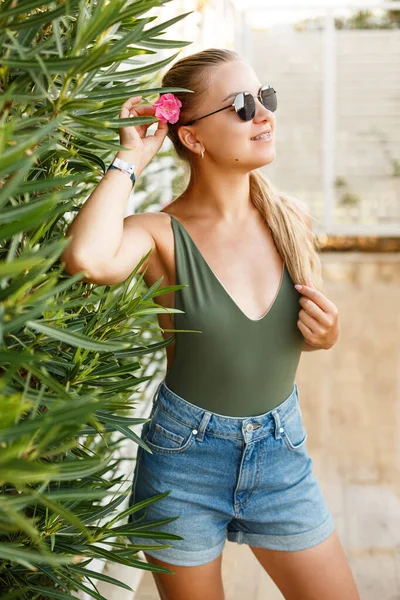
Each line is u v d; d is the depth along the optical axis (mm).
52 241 1382
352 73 8602
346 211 8906
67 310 1407
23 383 1082
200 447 1619
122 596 2576
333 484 3482
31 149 1117
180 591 1675
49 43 1074
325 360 5359
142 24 1126
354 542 2975
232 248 1649
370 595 2617
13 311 935
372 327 6023
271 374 1631
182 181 1943
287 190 8961
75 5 1152
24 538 1268
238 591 2684
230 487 1648
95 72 1132
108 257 1454
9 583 1329
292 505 1684
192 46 5164
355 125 8719
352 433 4070
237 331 1589
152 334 2562
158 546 1418
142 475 1700
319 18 8516
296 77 8688
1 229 837
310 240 1823
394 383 4844
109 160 1971
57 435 964
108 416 1289
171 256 1621
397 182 8758
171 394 1643
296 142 8836
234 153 1605
